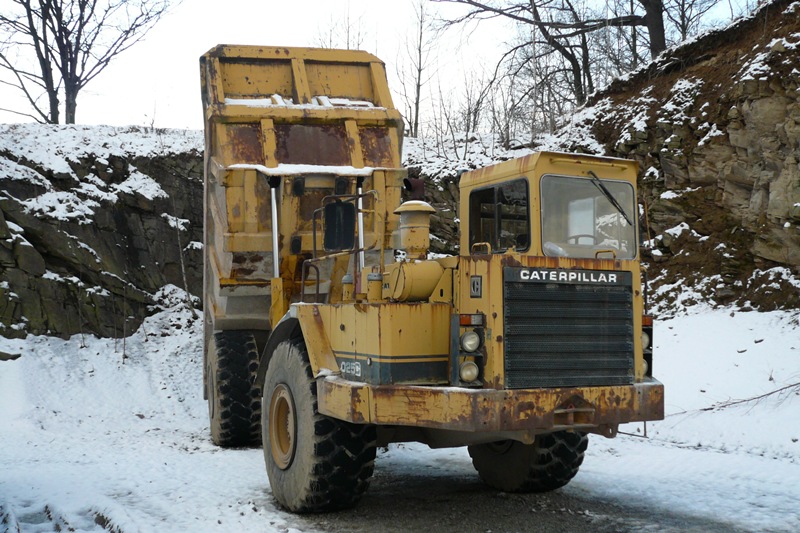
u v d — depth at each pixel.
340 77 9.94
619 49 24.67
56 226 16.05
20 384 13.56
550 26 23.17
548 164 5.70
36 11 23.56
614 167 5.95
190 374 15.07
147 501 6.69
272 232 8.48
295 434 6.32
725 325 12.48
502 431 5.45
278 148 8.90
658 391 5.73
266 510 6.39
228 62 9.56
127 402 13.80
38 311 15.22
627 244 5.98
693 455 8.66
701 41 17.16
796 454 8.62
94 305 15.95
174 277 17.58
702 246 14.34
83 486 7.36
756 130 13.78
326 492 6.06
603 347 5.68
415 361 5.68
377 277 6.17
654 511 6.32
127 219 17.33
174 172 18.16
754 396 10.27
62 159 17.23
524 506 6.51
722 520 6.04
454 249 17.27
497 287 5.41
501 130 21.47
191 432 11.49
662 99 17.02
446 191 17.89
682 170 15.23
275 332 7.17
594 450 9.05
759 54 14.81
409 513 6.28
